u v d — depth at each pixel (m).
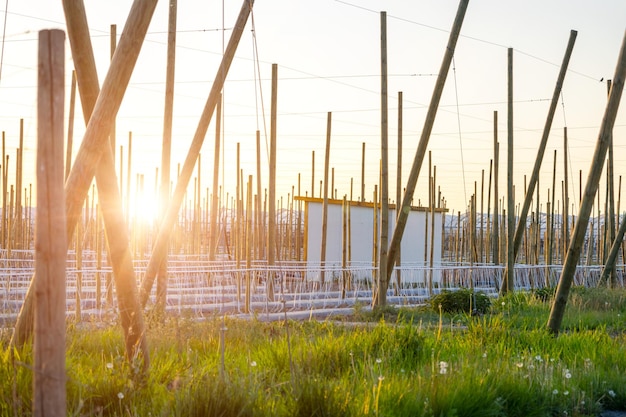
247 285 19.33
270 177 23.23
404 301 21.50
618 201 38.66
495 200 30.78
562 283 13.13
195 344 10.39
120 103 7.09
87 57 7.47
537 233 40.22
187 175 13.05
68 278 21.16
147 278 12.52
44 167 3.90
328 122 28.38
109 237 7.52
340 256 33.62
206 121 13.25
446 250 63.34
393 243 19.36
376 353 9.60
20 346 7.50
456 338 11.66
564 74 24.06
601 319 17.27
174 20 15.21
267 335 11.84
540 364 9.44
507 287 24.17
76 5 7.34
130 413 6.09
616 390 8.97
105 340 9.83
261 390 6.62
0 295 17.42
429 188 33.50
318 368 8.59
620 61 12.76
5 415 5.70
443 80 18.58
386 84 19.92
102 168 7.46
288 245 46.53
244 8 13.39
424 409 6.79
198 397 6.03
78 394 6.33
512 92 24.42
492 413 7.29
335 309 20.25
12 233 37.88
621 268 31.80
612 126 12.88
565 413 7.95
